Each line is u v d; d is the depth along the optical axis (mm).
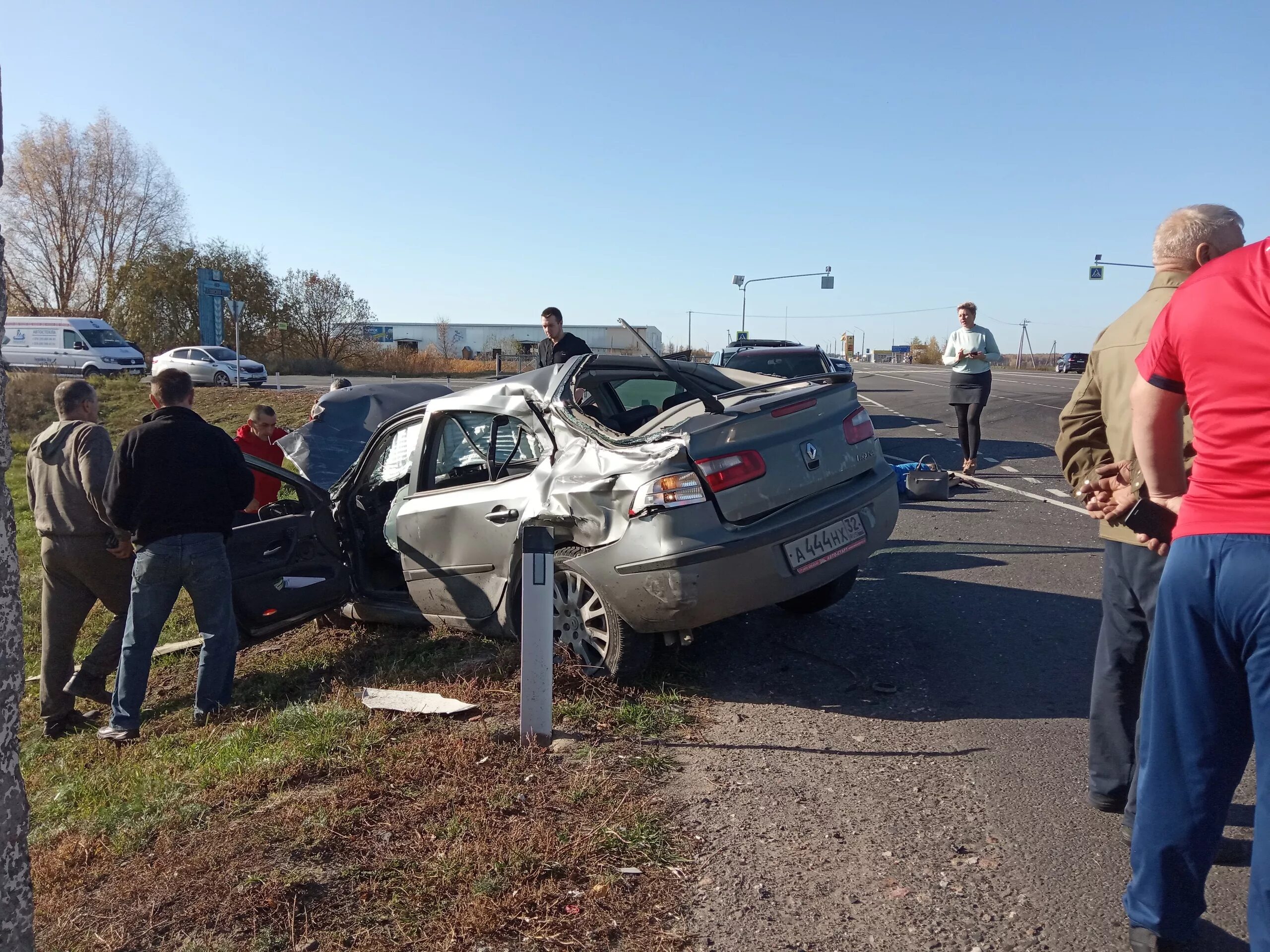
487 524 5141
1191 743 2271
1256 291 2068
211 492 5172
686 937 2719
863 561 4902
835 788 3604
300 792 3779
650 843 3205
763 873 3033
